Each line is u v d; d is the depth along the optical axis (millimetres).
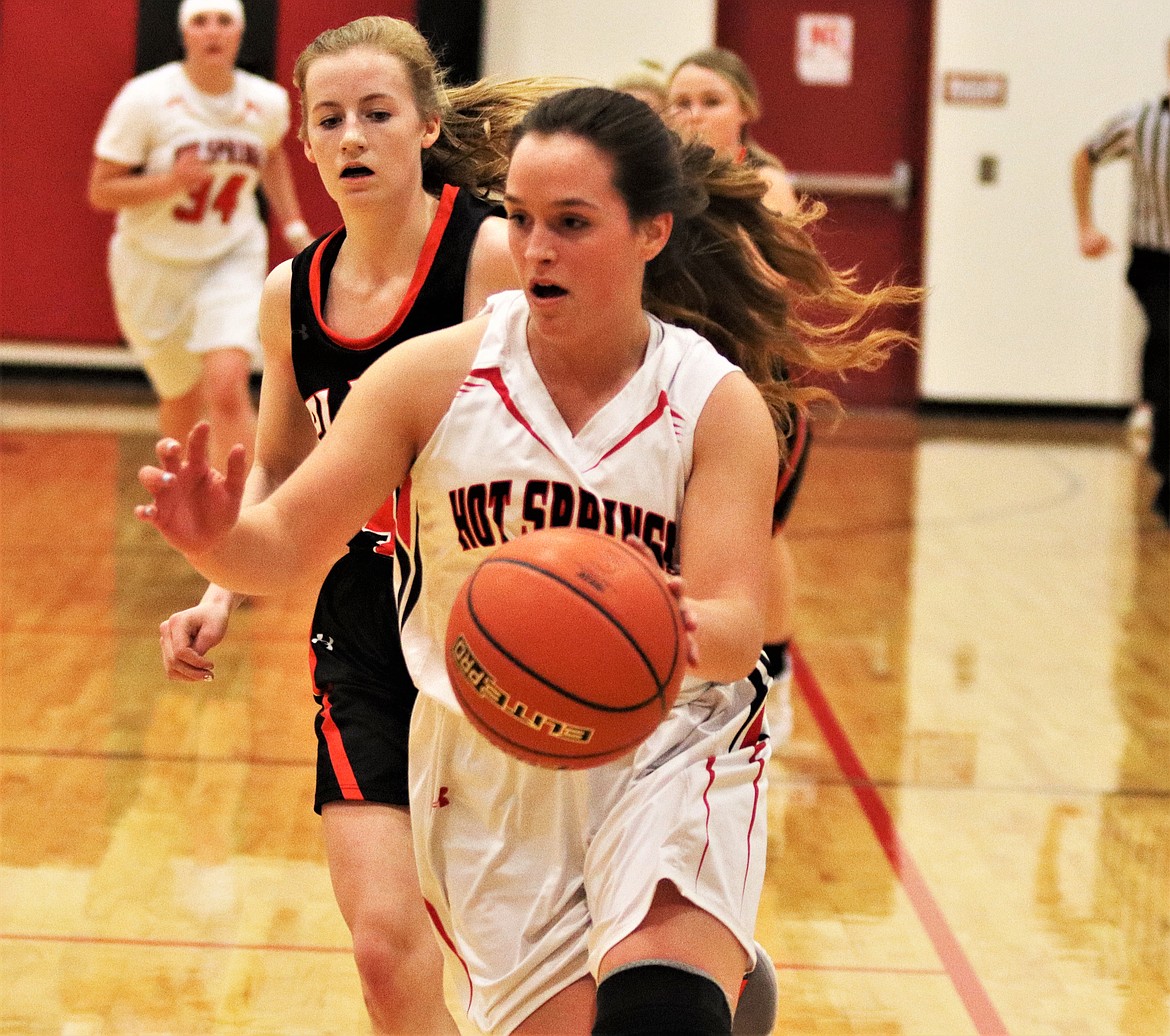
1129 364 37125
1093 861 12180
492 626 5859
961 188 36656
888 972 10195
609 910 6422
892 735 15281
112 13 34875
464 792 7004
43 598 19516
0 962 9953
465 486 6594
